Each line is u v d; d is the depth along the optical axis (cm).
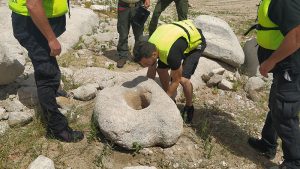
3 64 441
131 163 396
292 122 375
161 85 469
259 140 445
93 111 432
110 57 623
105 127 396
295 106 368
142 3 577
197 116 489
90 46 657
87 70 541
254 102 545
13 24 374
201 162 408
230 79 591
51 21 373
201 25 619
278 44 370
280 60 352
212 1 1335
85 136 421
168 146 415
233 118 498
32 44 369
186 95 446
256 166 420
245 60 638
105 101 412
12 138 405
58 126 401
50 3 363
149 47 394
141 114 404
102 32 740
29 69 534
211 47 602
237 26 985
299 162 386
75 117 446
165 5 635
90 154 398
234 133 467
